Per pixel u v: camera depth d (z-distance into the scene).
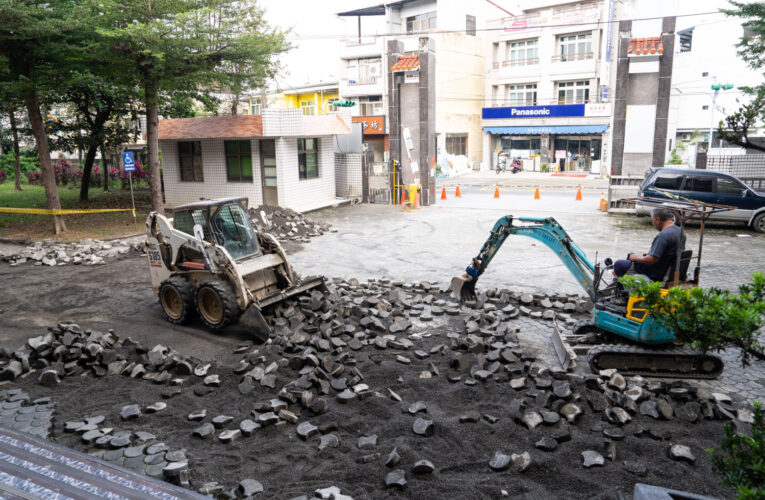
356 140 24.70
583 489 4.71
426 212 21.91
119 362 7.51
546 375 6.81
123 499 4.05
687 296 3.36
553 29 42.66
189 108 28.23
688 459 5.06
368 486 4.82
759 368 7.36
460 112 46.66
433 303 10.23
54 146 25.73
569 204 23.42
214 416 6.19
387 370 7.21
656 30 20.30
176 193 24.14
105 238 17.31
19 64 16.83
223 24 17.55
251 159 21.89
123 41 16.69
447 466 5.09
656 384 6.82
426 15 46.31
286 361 7.29
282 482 4.93
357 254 14.78
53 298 11.15
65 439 5.70
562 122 42.72
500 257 14.10
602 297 7.96
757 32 18.00
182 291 9.12
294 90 51.31
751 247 14.84
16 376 7.27
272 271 9.62
